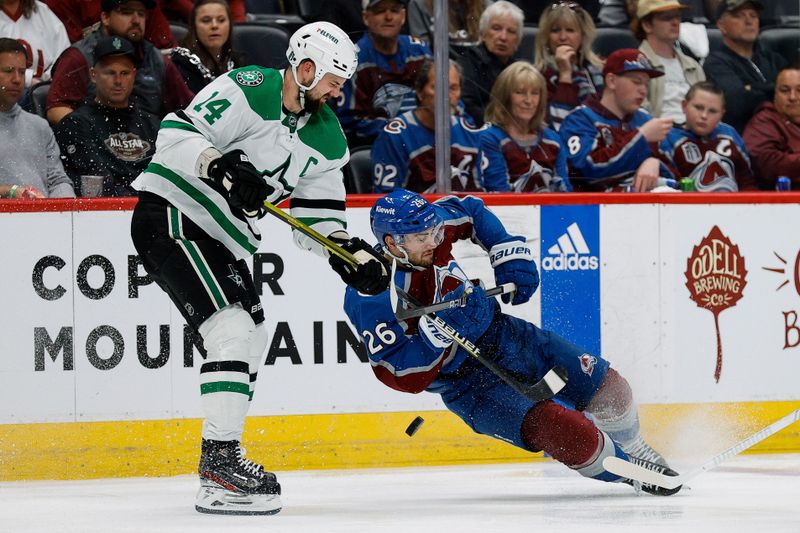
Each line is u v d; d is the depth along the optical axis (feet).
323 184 35.94
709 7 60.34
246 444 46.42
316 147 34.50
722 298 50.47
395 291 33.27
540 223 49.11
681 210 50.14
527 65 52.75
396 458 47.57
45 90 49.73
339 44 32.68
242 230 34.14
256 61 53.36
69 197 48.19
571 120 54.44
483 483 41.50
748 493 37.06
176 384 46.06
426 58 53.01
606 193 49.49
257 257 46.73
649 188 55.31
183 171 32.17
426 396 47.93
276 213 33.47
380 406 47.52
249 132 32.96
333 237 35.83
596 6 55.77
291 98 33.30
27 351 45.32
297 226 33.55
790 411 51.01
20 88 48.49
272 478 33.45
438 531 29.01
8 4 51.80
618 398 36.86
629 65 54.54
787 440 50.75
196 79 51.57
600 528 29.19
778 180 56.39
